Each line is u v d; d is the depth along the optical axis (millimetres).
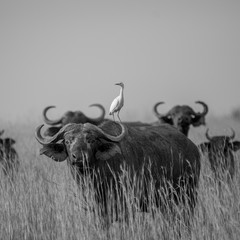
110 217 32906
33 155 43688
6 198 34094
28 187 35188
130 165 34281
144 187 34812
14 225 32906
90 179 32656
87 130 32438
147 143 35938
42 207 33312
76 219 32188
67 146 32469
